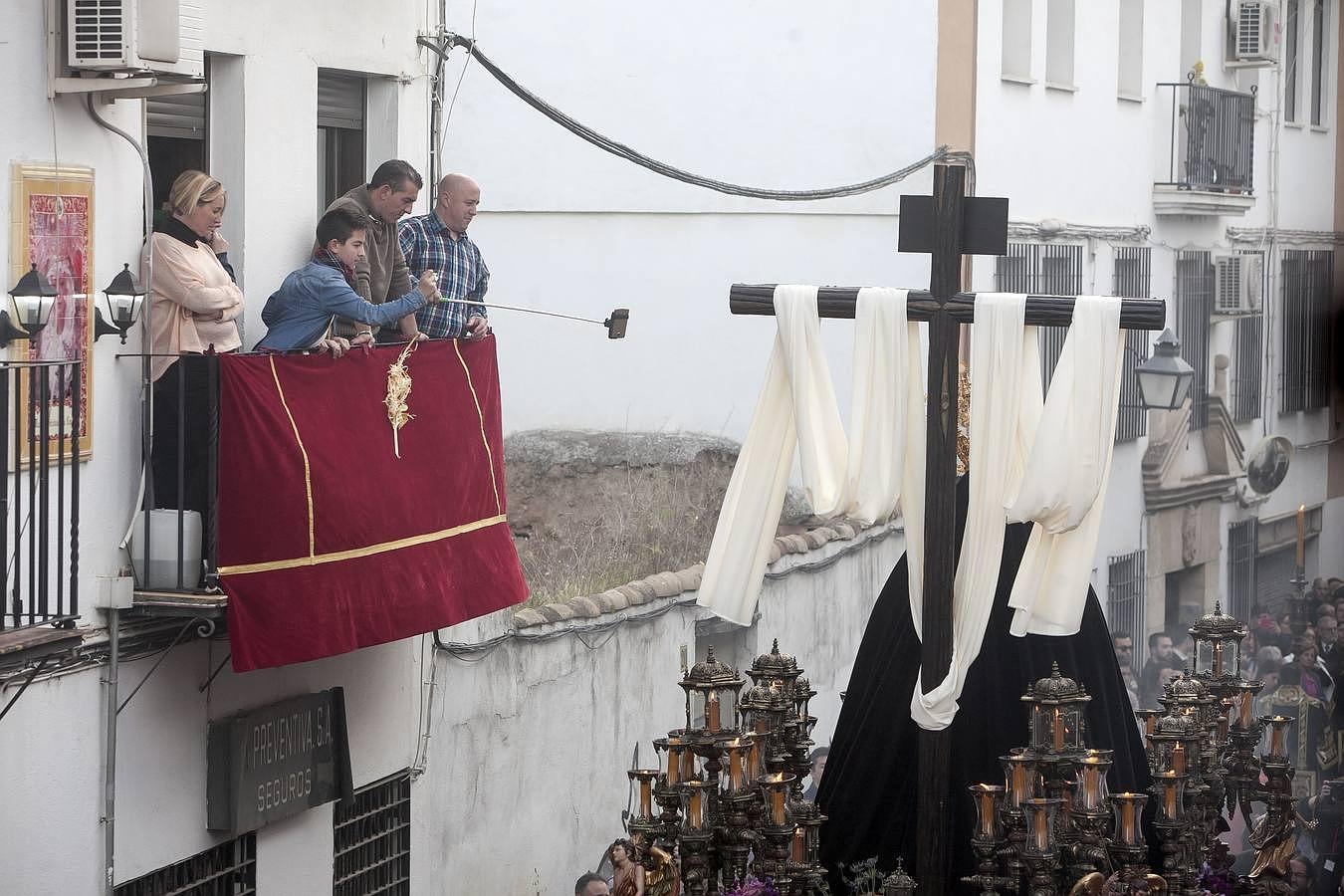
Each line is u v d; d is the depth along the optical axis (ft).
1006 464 52.85
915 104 124.16
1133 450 143.43
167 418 62.13
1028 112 133.69
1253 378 161.48
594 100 112.06
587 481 109.19
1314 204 171.94
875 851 60.03
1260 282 162.09
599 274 111.96
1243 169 155.94
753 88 118.52
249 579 61.98
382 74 76.07
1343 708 108.37
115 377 61.00
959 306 53.16
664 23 114.73
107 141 60.13
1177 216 152.05
